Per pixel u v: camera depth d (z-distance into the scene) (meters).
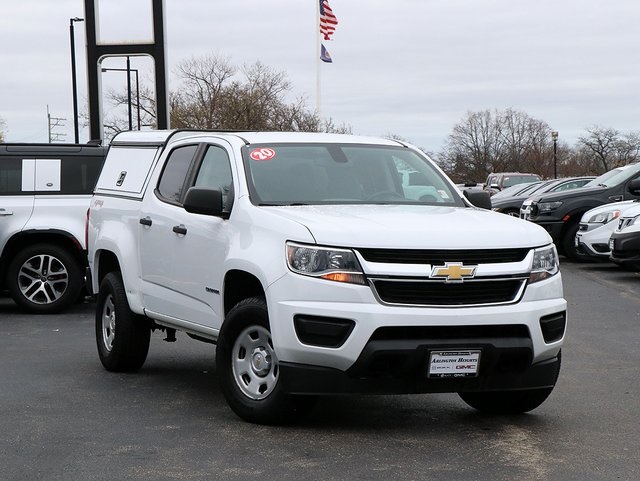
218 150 7.74
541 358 6.43
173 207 7.91
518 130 117.06
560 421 6.90
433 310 6.04
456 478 5.44
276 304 6.27
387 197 7.42
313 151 7.64
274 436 6.39
